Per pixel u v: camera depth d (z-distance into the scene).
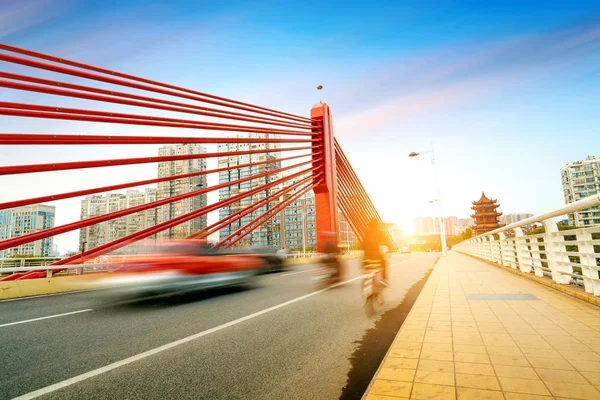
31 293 9.30
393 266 17.78
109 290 10.02
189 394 2.78
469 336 3.65
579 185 100.75
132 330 4.77
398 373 2.71
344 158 39.91
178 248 7.56
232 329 4.80
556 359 2.89
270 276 12.63
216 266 7.76
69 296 8.84
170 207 110.81
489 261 16.11
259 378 3.10
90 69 15.10
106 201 122.50
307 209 104.31
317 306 6.47
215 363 3.48
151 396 2.74
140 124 15.77
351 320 5.34
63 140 12.34
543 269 7.98
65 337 4.46
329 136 33.81
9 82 12.09
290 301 7.02
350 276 12.32
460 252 37.78
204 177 116.88
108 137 13.89
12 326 5.18
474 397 2.26
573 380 2.47
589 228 5.23
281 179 26.34
